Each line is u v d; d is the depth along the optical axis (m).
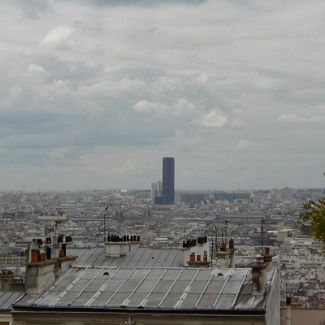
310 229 85.75
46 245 99.00
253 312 74.25
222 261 104.00
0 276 93.19
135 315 76.38
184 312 75.31
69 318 77.81
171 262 113.75
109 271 85.75
